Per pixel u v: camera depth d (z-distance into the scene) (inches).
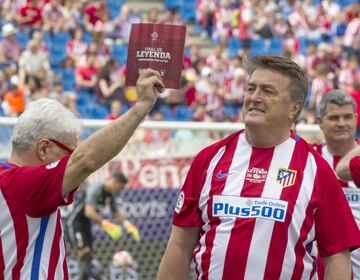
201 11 1141.1
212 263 200.2
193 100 886.4
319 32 1155.3
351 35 1127.6
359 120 385.1
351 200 281.1
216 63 964.0
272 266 195.9
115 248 408.2
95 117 837.8
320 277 211.3
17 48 896.9
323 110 303.1
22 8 975.0
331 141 303.6
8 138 397.1
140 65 190.7
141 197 413.1
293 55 1059.9
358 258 279.3
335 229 201.8
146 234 414.0
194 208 208.1
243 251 196.9
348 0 1243.8
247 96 204.7
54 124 189.9
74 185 182.2
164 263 209.2
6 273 186.5
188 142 420.8
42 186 181.9
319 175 202.7
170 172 418.6
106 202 405.4
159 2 1168.8
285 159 203.6
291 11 1161.4
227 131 424.2
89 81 900.0
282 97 201.3
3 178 185.9
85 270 399.9
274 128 202.7
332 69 1031.6
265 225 197.0
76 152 180.7
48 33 973.8
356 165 236.1
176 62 189.5
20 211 184.5
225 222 200.5
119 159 409.7
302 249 198.5
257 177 201.9
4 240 186.1
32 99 796.0
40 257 188.5
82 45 947.3
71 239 398.6
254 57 208.4
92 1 1051.3
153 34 190.4
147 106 185.2
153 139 416.5
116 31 1032.8
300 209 198.1
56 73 920.3
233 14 1130.7
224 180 203.6
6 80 823.7
